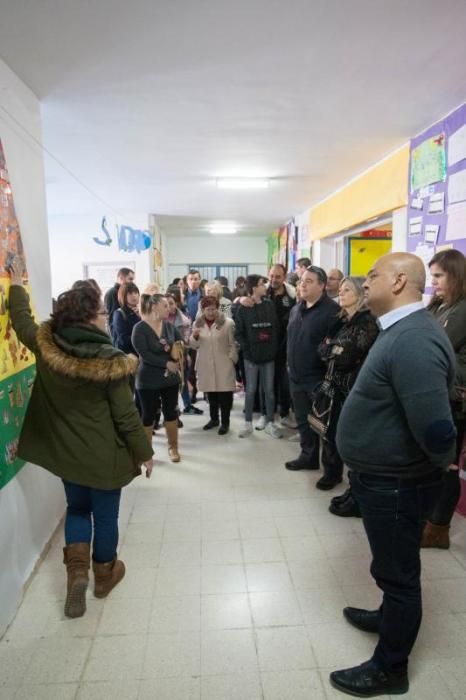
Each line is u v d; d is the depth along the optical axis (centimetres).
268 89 233
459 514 240
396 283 123
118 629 163
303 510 246
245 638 159
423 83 227
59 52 190
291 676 143
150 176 427
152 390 296
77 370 149
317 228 583
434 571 193
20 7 158
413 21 171
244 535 222
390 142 324
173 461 313
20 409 187
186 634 161
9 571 170
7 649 155
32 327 173
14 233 191
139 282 710
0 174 179
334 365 230
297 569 196
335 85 228
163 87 227
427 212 293
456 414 194
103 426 163
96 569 178
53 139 311
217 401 385
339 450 136
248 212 673
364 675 136
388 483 125
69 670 146
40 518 205
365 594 180
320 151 346
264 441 353
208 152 346
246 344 356
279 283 377
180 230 932
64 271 709
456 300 194
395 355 117
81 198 546
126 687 140
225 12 164
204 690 139
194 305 533
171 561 202
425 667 145
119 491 178
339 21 171
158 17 167
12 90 202
